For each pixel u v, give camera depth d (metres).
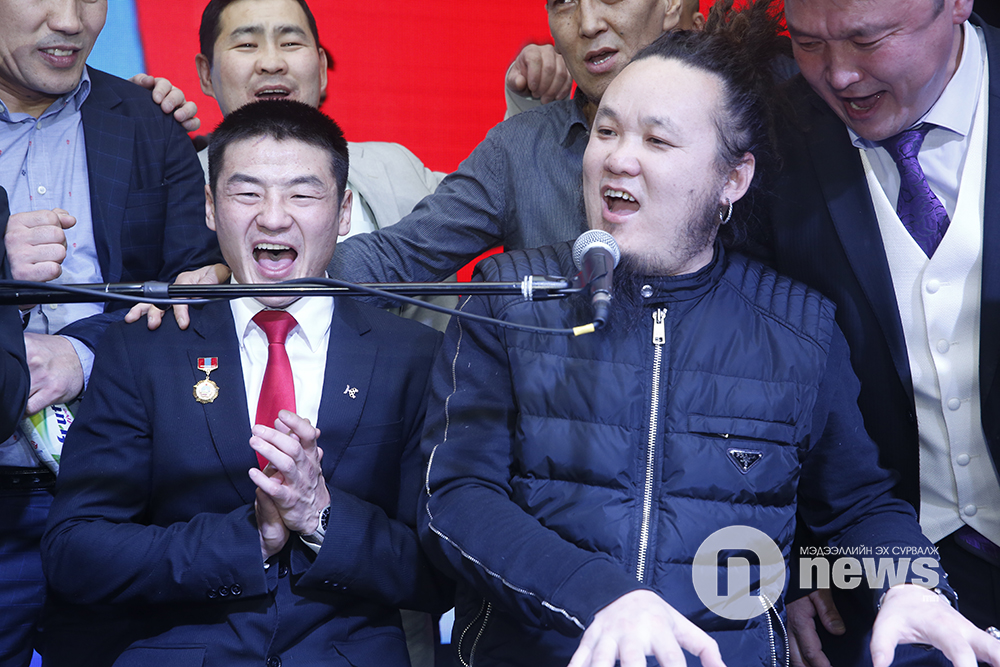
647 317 1.36
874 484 1.48
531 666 1.28
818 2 1.43
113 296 1.17
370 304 1.83
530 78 2.33
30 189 1.98
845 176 1.59
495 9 3.10
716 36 1.42
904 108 1.50
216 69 2.24
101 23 2.01
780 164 1.55
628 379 1.32
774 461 1.32
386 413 1.55
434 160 3.07
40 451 1.62
